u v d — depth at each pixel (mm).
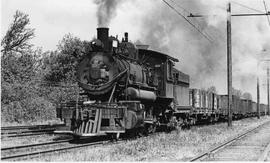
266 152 12188
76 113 14844
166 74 19375
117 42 15961
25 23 34750
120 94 16031
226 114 40781
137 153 11977
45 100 29984
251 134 21000
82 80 16016
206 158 10922
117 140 15141
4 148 11617
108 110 14891
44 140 15000
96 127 14742
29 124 24422
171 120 20797
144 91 17094
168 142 15078
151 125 18578
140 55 19766
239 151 12984
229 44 26766
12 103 26922
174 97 20984
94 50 15984
